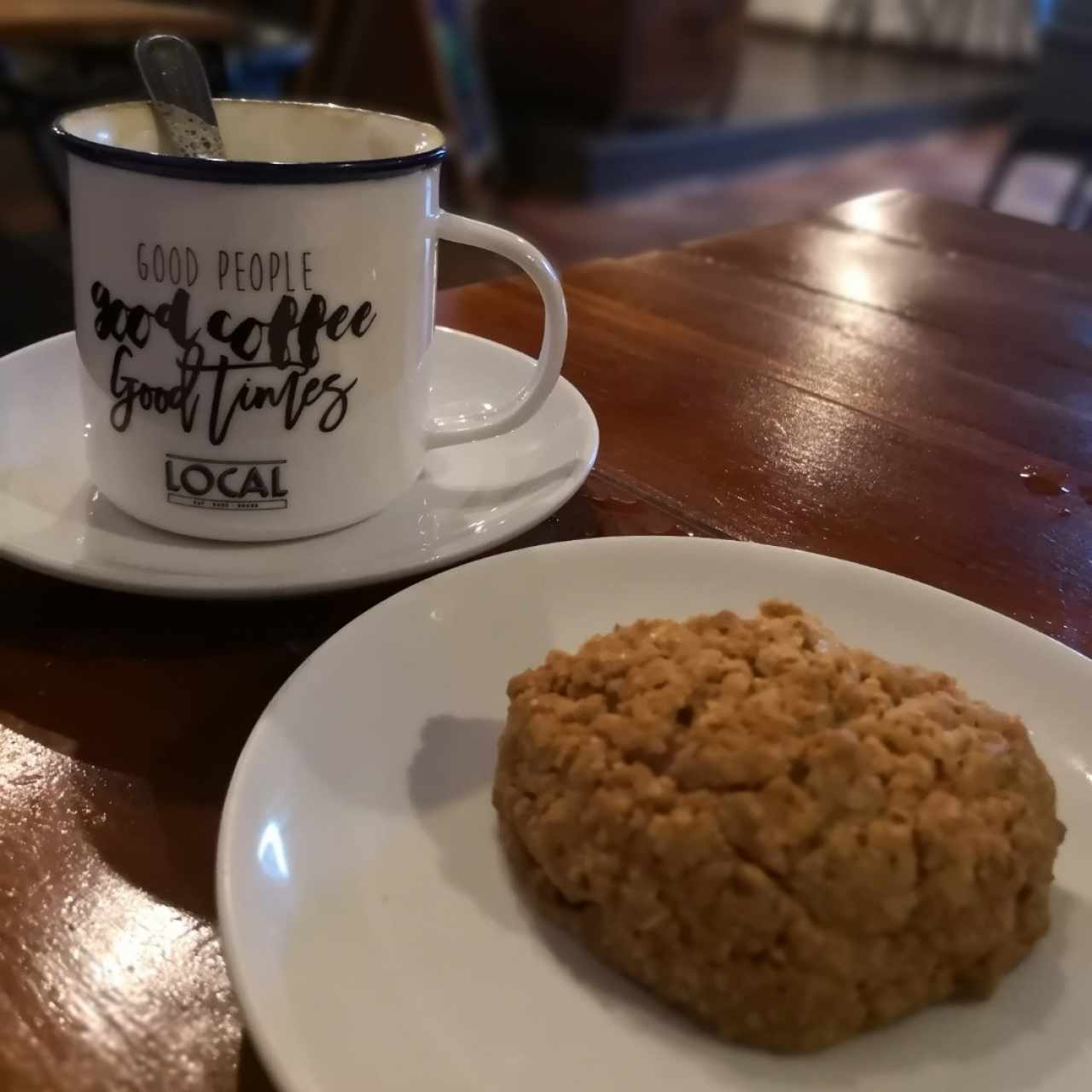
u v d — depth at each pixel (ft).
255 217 0.72
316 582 0.74
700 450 1.08
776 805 0.52
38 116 3.51
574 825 0.54
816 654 0.60
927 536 0.96
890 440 1.13
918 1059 0.51
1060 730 0.68
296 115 0.92
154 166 0.71
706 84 6.16
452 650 0.71
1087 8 4.16
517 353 1.12
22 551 0.74
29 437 0.91
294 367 0.76
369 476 0.83
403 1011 0.50
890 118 7.24
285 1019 0.46
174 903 0.56
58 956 0.53
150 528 0.82
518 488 0.90
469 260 2.11
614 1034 0.50
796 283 1.60
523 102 6.01
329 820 0.58
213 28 3.17
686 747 0.54
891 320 1.48
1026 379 1.32
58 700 0.69
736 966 0.50
